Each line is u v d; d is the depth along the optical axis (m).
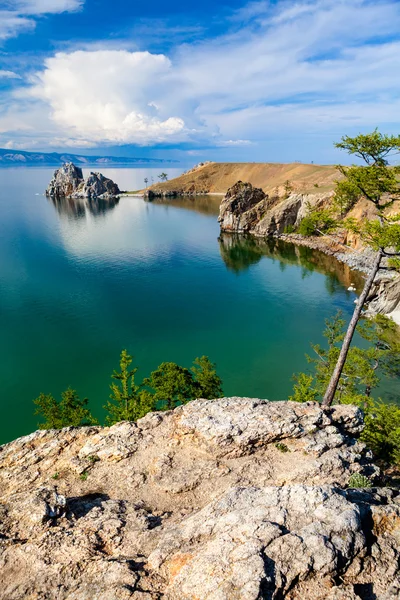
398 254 25.44
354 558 11.76
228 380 66.25
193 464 19.03
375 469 18.67
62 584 12.00
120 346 81.00
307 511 13.16
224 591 10.41
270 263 148.12
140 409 35.06
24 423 56.81
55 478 19.14
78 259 153.88
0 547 13.56
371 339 42.59
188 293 116.00
